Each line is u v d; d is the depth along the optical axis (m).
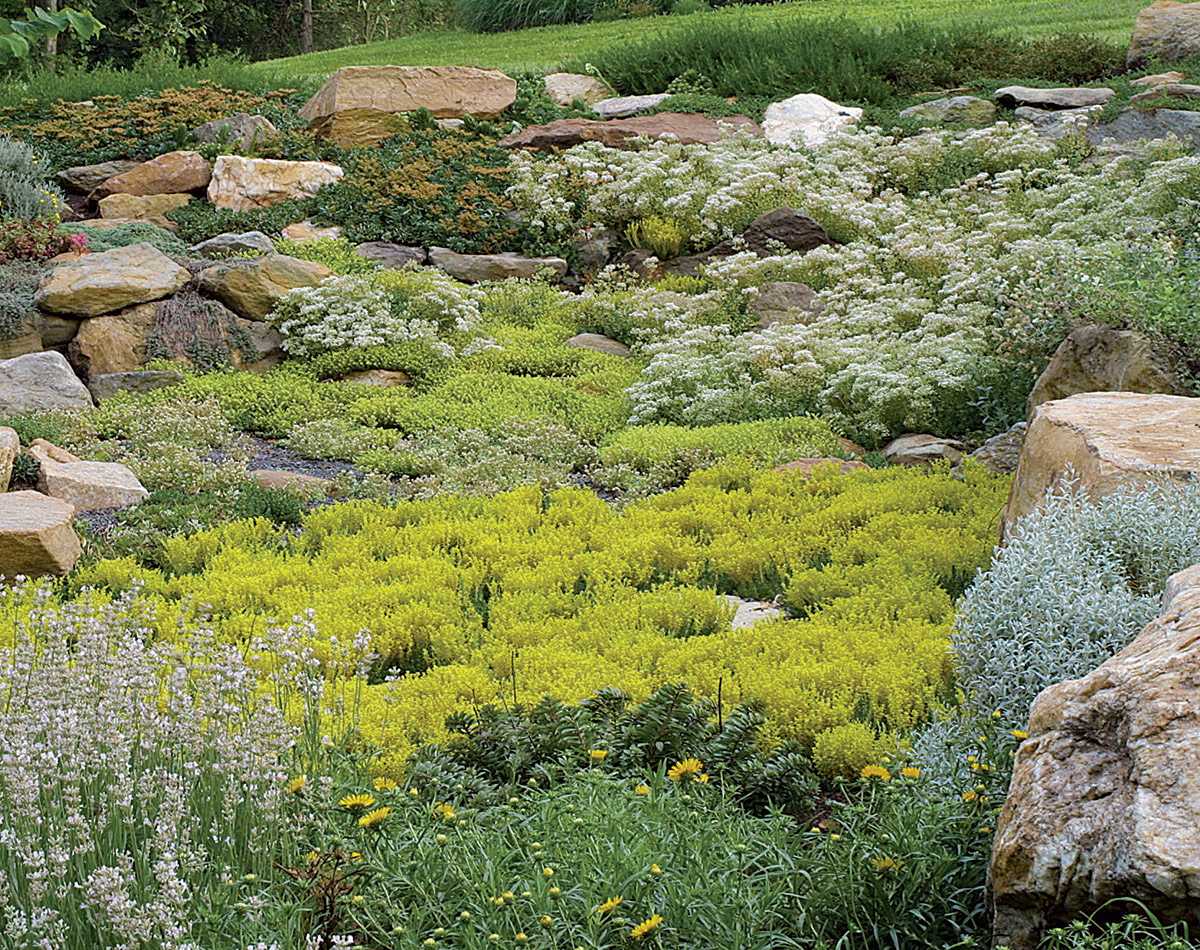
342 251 16.48
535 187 17.92
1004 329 10.91
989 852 3.51
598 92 24.38
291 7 43.53
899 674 5.53
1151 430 6.12
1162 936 2.59
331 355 13.66
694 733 4.84
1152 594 4.72
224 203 18.28
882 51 23.47
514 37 32.28
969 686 4.80
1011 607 4.60
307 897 3.34
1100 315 9.20
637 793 4.08
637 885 3.36
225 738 3.85
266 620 6.41
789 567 7.85
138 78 24.03
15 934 2.93
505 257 17.12
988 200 17.23
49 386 11.98
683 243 17.30
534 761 4.70
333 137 20.58
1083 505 5.17
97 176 19.12
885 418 11.39
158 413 11.70
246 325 13.94
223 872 3.38
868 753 4.88
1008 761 3.86
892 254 15.59
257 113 21.48
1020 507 6.54
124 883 3.13
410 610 6.74
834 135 19.58
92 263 13.84
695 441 10.97
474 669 5.84
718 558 7.88
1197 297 8.89
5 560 7.43
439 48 31.84
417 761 4.66
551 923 3.17
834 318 13.54
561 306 15.93
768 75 22.81
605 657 6.22
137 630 5.40
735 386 12.56
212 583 7.27
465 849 3.56
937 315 12.64
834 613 6.70
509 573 7.59
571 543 8.31
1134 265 10.44
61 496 9.05
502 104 22.12
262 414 12.38
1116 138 19.38
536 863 3.47
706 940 3.23
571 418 12.31
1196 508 4.98
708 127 20.75
